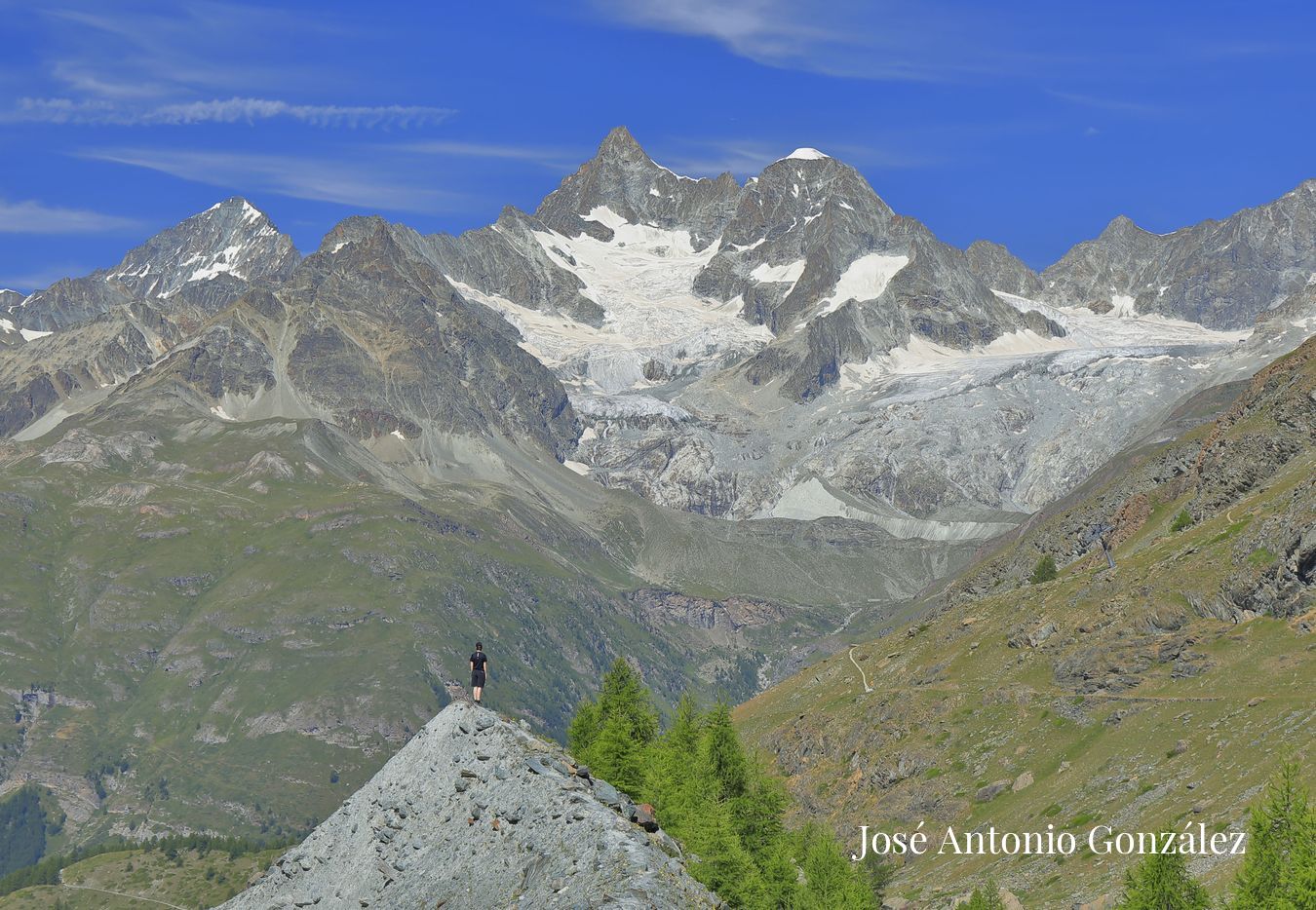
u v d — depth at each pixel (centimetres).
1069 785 16338
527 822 5388
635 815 5412
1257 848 8625
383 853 5841
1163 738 15962
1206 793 13800
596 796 5456
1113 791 15412
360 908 5666
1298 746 13412
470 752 5981
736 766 12425
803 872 13162
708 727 12625
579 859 5003
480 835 5541
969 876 15600
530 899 4981
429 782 6019
